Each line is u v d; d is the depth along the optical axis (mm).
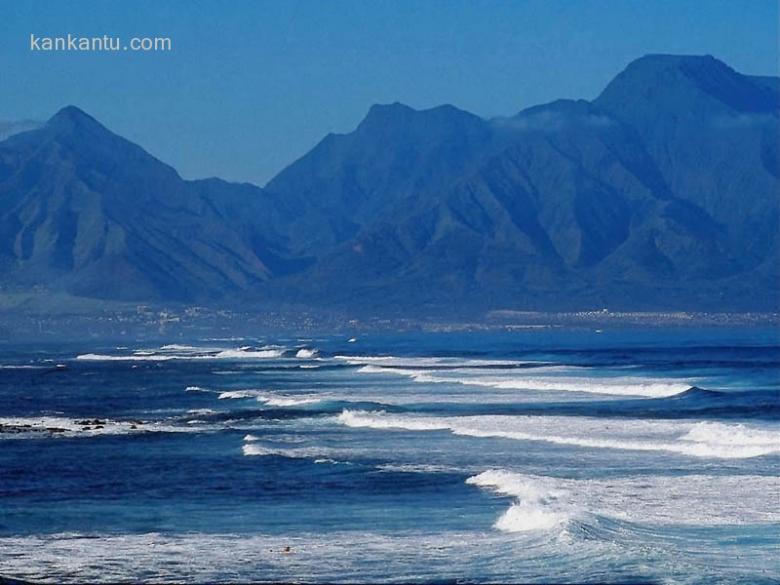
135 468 73500
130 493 63844
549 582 43281
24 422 102562
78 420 103750
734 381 147375
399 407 113812
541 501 56875
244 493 62969
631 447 77312
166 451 81875
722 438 79062
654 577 43438
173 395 138625
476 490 61969
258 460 75500
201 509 58562
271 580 44438
